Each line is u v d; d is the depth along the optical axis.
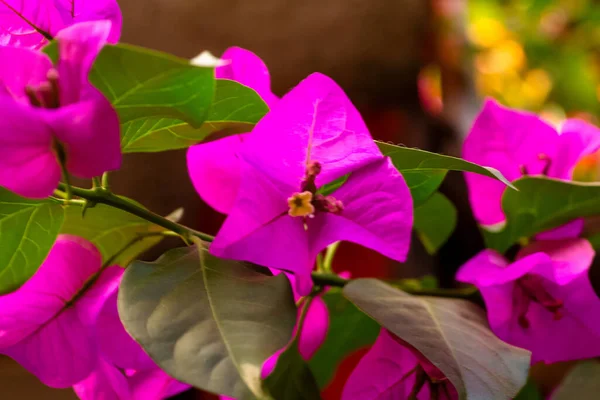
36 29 0.31
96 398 0.32
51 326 0.32
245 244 0.30
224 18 0.66
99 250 0.34
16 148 0.28
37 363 0.32
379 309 0.31
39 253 0.32
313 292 0.34
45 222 0.31
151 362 0.32
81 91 0.28
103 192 0.32
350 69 0.70
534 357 0.34
